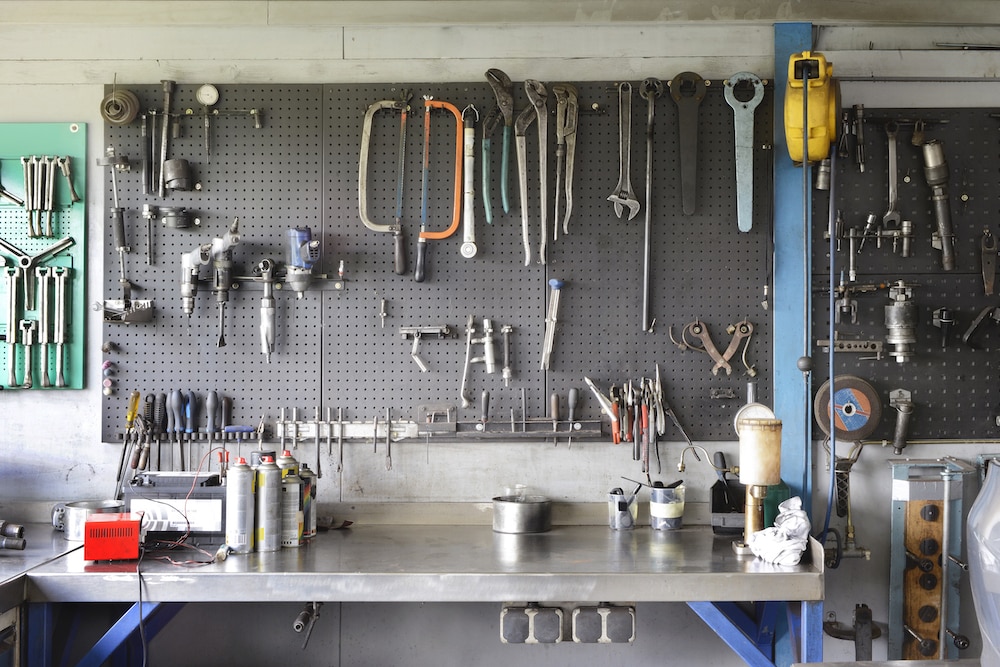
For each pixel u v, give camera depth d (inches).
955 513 120.9
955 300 125.9
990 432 125.7
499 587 95.8
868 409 124.0
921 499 120.4
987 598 78.0
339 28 127.1
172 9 126.4
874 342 125.1
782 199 125.6
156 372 125.9
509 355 126.1
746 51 127.1
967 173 126.3
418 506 125.8
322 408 126.0
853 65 126.7
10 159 127.2
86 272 127.3
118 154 126.3
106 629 125.6
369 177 126.8
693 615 127.1
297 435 124.5
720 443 126.3
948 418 125.8
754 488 106.7
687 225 126.5
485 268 126.4
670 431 126.4
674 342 126.0
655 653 127.1
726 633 100.7
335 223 126.4
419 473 126.7
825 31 127.4
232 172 126.4
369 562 101.0
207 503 109.7
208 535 110.0
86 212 127.4
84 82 127.3
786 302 125.3
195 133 126.6
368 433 124.9
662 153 126.8
